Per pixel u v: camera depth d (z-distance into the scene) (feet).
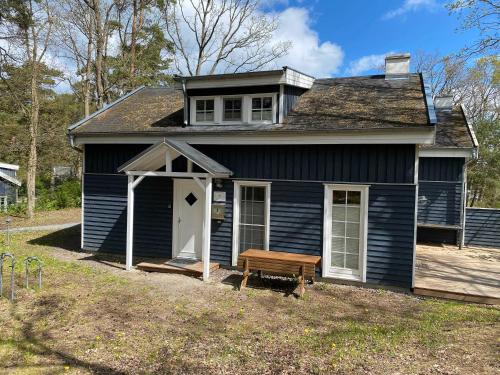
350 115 29.60
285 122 31.01
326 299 24.86
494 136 71.56
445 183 42.04
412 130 25.29
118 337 18.48
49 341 17.87
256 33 82.79
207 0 81.30
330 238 28.84
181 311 22.25
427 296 25.62
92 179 37.11
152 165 32.65
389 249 26.86
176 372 15.31
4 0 53.26
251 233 31.68
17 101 64.90
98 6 68.03
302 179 29.45
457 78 92.27
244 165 31.40
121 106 42.32
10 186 77.92
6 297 23.71
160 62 87.30
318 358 16.53
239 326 20.17
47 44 63.46
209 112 34.60
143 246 35.22
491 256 36.91
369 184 27.30
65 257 35.63
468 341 18.21
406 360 16.28
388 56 37.47
